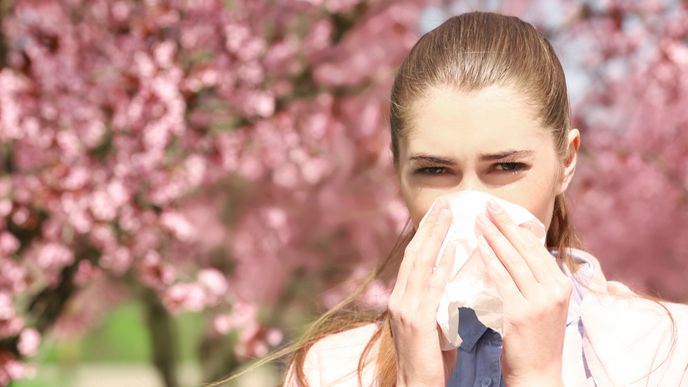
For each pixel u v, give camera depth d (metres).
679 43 8.53
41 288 7.04
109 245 7.01
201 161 7.21
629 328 2.23
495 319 2.07
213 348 9.38
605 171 9.15
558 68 2.22
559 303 2.04
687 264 9.77
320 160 8.19
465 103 2.06
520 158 2.08
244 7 7.75
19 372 6.59
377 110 8.40
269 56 7.72
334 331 2.60
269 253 8.87
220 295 7.51
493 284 2.10
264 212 8.71
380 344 2.41
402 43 8.40
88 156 6.96
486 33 2.18
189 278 7.56
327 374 2.47
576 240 2.64
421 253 2.11
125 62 7.14
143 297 9.72
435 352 2.09
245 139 7.65
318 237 9.00
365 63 8.30
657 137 9.28
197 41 7.34
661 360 2.19
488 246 2.08
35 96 6.88
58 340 11.20
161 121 6.88
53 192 6.71
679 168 9.20
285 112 7.79
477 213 2.08
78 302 10.25
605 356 2.20
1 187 6.89
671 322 2.25
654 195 9.31
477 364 2.27
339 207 8.72
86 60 7.26
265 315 8.57
